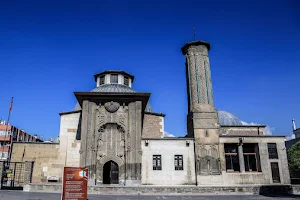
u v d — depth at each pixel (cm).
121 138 3216
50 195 2444
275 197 2658
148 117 4053
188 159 3316
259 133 4988
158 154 3284
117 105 3269
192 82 3706
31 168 3097
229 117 5291
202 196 2694
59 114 3712
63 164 3494
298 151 4784
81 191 1518
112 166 3192
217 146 3391
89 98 3275
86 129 3153
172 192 2853
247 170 3456
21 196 2355
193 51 3831
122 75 4150
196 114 3500
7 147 7269
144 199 2397
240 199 2477
